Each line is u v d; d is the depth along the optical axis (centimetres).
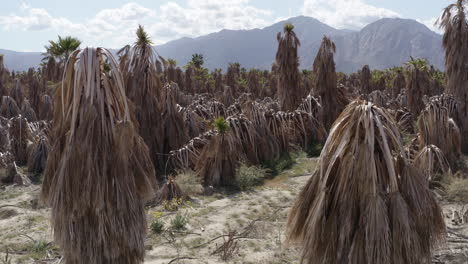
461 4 1490
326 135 1752
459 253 599
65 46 2167
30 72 2697
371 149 323
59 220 352
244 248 685
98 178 336
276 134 1562
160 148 1308
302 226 378
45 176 369
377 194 323
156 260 640
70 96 351
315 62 1920
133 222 364
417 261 329
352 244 331
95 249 351
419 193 338
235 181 1167
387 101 2586
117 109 368
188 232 764
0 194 1066
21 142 1452
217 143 1185
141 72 1249
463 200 883
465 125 1402
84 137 335
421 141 1139
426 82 2175
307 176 1252
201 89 3962
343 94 2019
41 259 638
